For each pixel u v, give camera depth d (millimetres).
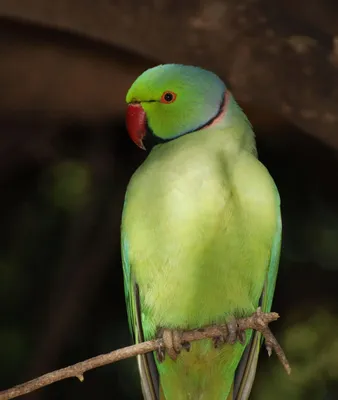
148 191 8188
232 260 8117
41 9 10828
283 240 14031
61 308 14609
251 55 10812
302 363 13406
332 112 10781
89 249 14844
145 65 12008
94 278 14805
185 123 8570
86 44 11883
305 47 10742
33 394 14211
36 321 14664
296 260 14055
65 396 14320
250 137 8609
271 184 8242
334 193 13938
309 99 10789
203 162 8164
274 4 10867
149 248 8188
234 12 10773
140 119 8695
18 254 14891
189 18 10812
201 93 8547
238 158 8266
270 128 13070
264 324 6961
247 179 8141
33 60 12117
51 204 14992
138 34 10883
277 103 10898
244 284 8242
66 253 14820
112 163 14945
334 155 13266
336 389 13258
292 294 13953
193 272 8117
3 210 14930
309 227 14055
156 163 8305
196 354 8398
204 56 10891
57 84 12305
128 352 6941
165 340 8062
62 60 12094
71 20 10859
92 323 14789
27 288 14805
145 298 8352
